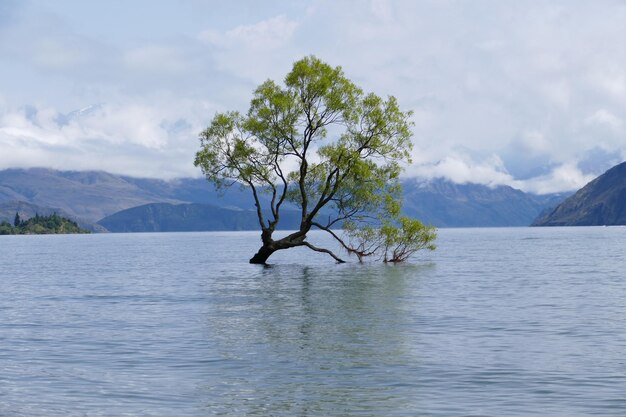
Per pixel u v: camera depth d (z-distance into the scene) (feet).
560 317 114.93
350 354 82.02
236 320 113.19
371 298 146.30
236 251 497.46
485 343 89.25
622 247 479.00
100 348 88.07
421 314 119.55
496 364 75.72
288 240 255.91
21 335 100.07
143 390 65.26
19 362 79.30
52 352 85.71
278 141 236.84
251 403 60.44
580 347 85.97
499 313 120.67
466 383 66.95
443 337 94.22
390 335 96.17
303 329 102.22
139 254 465.06
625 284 181.68
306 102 234.99
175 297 155.33
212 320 113.50
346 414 57.00
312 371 72.74
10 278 234.79
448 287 173.06
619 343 88.58
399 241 255.50
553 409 57.72
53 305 143.13
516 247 513.04
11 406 60.03
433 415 56.39
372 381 68.03
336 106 230.07
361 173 223.10
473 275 216.74
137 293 168.14
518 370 72.59
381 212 239.91
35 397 62.95
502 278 204.54
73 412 58.08
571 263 291.17
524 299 144.25
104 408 59.31
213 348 86.79
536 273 228.02
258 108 237.86
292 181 247.09
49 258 412.98
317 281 193.06
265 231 259.80
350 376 70.28
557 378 68.64
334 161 228.84
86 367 76.02
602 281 192.75
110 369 74.84
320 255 382.63
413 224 253.65
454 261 307.58
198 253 466.29
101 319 117.91
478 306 131.54
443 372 71.82
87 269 287.28
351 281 191.93
